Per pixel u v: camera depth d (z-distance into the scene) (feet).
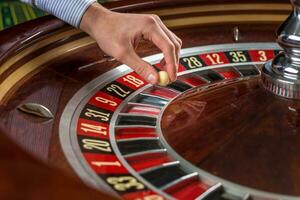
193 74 4.81
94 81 4.49
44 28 4.56
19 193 2.35
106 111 4.14
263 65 4.57
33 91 4.25
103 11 4.49
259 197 3.18
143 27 4.27
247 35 5.43
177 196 3.18
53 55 4.70
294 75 4.24
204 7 5.46
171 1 5.33
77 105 4.15
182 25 5.48
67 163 3.41
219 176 3.34
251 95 4.32
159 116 4.10
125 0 5.34
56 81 4.43
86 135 3.78
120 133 3.86
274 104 4.19
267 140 3.73
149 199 3.11
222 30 5.50
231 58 5.09
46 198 2.36
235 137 3.76
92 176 3.29
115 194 3.13
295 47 4.17
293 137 3.77
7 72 4.18
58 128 3.81
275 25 5.60
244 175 3.36
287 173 3.39
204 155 3.56
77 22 4.54
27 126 3.79
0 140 2.68
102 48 4.45
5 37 4.34
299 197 3.17
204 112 4.11
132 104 4.27
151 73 4.25
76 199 2.42
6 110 3.95
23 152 2.60
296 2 4.09
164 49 4.23
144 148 3.67
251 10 5.55
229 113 4.08
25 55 4.42
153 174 3.36
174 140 3.75
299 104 4.19
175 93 4.47
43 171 2.49
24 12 6.91
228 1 5.47
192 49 5.18
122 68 4.70
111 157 3.53
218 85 4.56
